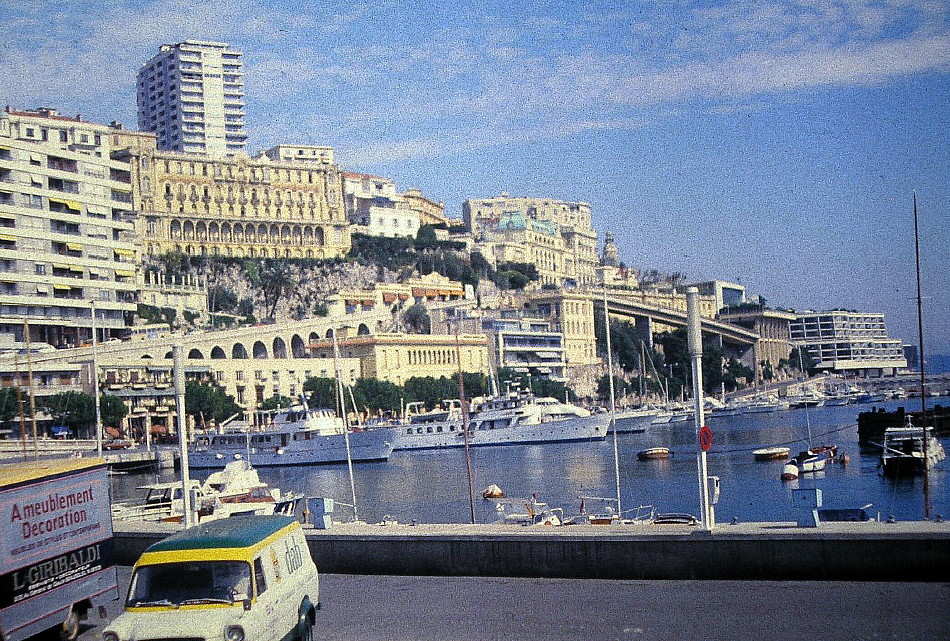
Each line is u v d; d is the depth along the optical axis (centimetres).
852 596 3180
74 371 17688
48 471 3114
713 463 15600
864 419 17162
